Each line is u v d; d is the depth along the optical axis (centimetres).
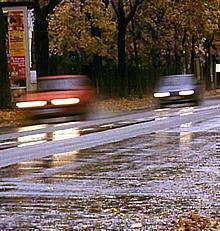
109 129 2962
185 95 4744
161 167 1791
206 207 1273
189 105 4753
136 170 1745
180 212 1229
